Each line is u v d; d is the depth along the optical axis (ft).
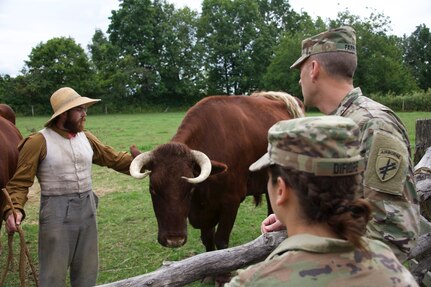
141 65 176.96
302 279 3.85
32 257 18.25
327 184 4.01
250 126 16.26
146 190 28.60
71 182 11.98
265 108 17.79
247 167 15.80
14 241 20.13
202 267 8.23
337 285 3.83
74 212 12.04
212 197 14.78
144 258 17.76
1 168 15.28
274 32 191.62
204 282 15.17
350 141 4.08
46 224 11.84
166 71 174.50
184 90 176.24
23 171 11.62
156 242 19.35
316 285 3.81
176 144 13.32
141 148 45.62
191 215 15.30
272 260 4.12
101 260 17.60
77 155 12.09
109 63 163.02
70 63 151.23
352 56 7.28
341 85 7.26
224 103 16.24
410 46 233.14
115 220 22.38
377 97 122.52
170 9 185.06
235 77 180.96
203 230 15.89
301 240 4.05
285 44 159.63
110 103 155.74
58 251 11.92
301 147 4.05
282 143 4.18
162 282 7.88
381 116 6.47
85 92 152.56
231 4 183.21
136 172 12.39
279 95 19.75
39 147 11.68
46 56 150.20
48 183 11.82
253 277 4.07
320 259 3.93
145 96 169.99
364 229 4.03
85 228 12.37
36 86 145.28
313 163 3.99
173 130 68.74
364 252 4.02
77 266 12.59
